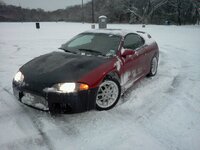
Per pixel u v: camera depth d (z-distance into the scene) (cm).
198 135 272
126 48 387
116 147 246
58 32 1728
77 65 309
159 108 344
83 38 414
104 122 296
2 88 417
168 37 1502
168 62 688
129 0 4894
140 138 263
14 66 587
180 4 4288
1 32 1697
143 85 446
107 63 323
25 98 295
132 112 328
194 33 1888
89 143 251
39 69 310
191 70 581
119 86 340
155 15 4559
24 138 257
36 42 1088
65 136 263
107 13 5281
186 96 395
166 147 247
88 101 288
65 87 272
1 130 272
